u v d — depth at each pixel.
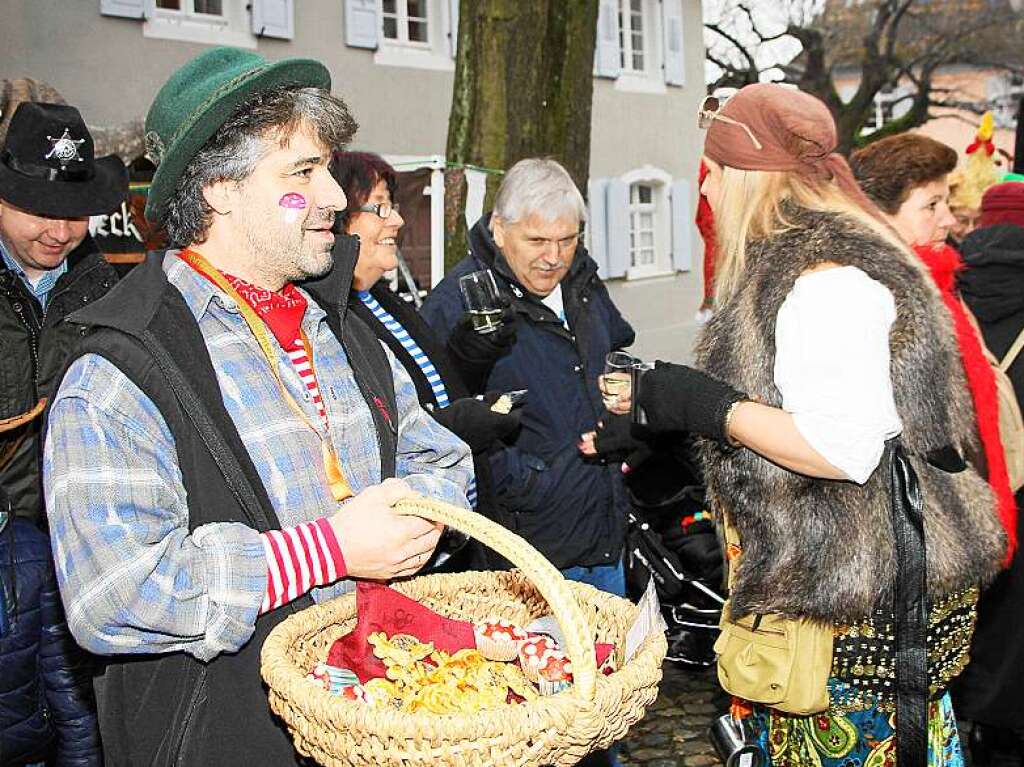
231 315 1.62
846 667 1.89
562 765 1.34
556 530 2.91
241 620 1.45
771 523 1.87
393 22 8.60
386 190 2.64
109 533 1.43
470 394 2.84
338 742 1.32
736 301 1.91
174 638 1.44
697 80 12.15
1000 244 2.84
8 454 2.59
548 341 2.98
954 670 2.00
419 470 1.84
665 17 11.43
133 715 1.58
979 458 2.22
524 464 2.88
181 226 1.62
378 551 1.52
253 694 1.55
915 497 1.83
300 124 1.58
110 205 2.88
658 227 11.70
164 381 1.51
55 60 6.52
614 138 10.78
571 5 5.07
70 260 2.91
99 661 1.67
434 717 1.28
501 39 4.99
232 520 1.54
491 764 1.28
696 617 4.03
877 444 1.75
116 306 1.54
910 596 1.83
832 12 21.80
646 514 3.91
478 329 2.75
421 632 1.66
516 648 1.63
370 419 1.74
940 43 21.50
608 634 1.67
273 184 1.57
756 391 1.86
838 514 1.82
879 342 1.77
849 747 1.94
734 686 1.96
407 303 2.78
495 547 1.41
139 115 6.93
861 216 1.91
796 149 1.91
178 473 1.52
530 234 2.86
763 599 1.87
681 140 11.88
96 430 1.46
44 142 2.76
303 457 1.60
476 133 5.09
